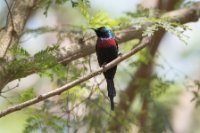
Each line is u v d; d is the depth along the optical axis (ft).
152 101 43.32
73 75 34.19
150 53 45.80
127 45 41.45
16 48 27.55
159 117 45.55
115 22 36.14
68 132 34.83
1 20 57.67
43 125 35.22
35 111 35.81
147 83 42.34
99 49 32.22
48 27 42.65
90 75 25.66
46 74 29.53
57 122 35.29
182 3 44.47
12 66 26.96
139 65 45.50
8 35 28.55
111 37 32.60
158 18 33.99
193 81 41.16
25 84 61.62
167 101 51.44
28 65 27.17
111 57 32.53
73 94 36.04
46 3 30.25
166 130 46.19
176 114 62.44
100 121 40.34
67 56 30.58
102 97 38.50
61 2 29.91
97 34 32.68
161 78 41.70
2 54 27.71
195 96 40.14
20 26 29.22
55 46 28.17
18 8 29.71
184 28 29.50
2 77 27.09
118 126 42.34
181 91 55.42
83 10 30.32
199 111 65.05
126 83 51.44
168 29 28.89
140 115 45.42
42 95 24.58
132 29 34.91
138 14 38.96
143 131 43.32
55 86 37.88
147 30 28.35
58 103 36.45
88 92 38.47
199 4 40.32
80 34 37.29
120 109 44.19
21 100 32.09
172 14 39.09
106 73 30.19
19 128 64.85
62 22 64.95
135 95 49.24
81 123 38.63
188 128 63.52
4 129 65.26
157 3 51.16
